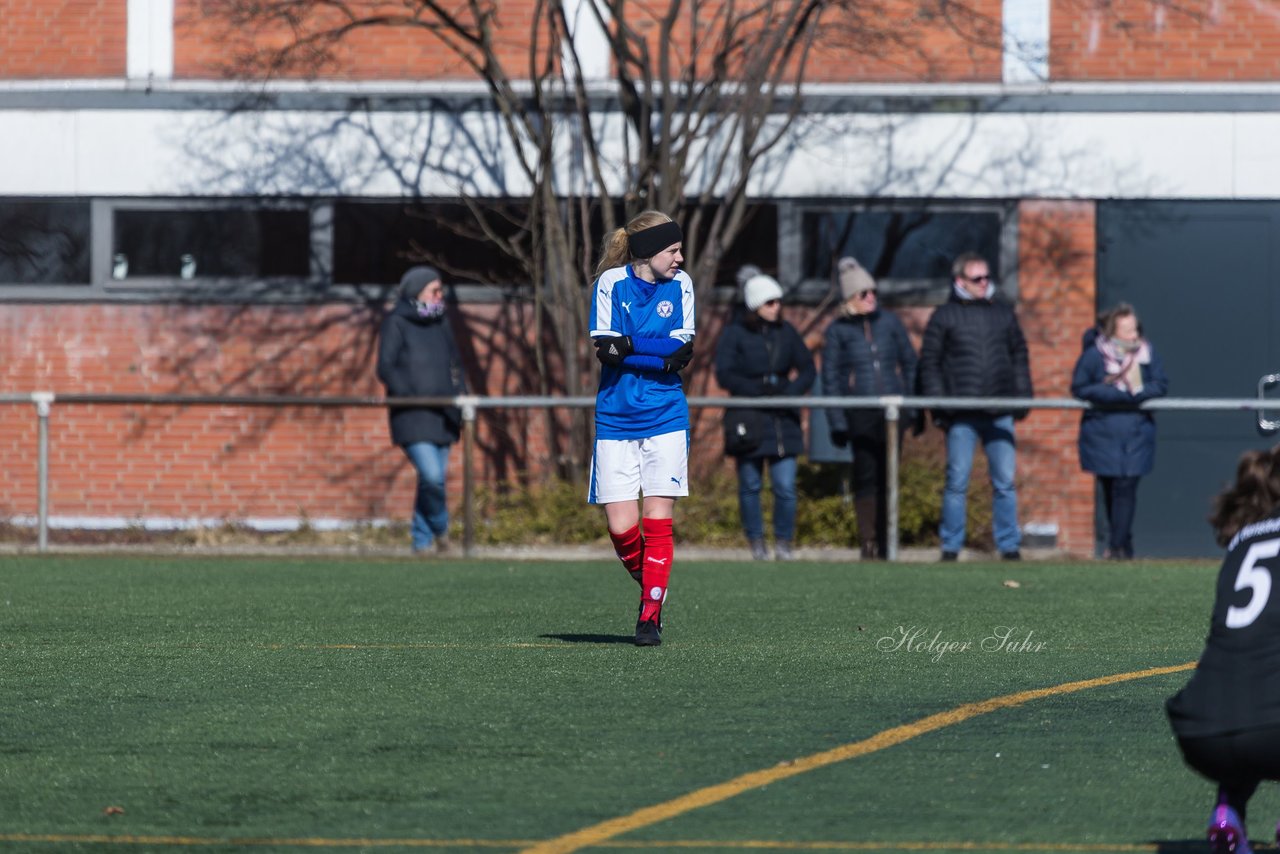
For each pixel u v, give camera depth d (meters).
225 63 68.31
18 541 65.94
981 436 54.44
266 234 68.69
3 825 18.62
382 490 68.06
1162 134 67.06
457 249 68.25
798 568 50.44
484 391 68.06
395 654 31.66
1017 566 51.22
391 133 68.06
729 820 18.75
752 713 25.19
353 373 68.44
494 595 42.78
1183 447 67.44
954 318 54.12
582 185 65.25
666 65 61.84
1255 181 67.00
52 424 68.62
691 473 63.91
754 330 55.03
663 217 31.61
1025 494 65.81
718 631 35.16
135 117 68.44
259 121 68.31
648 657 31.12
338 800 19.72
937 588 44.44
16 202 68.94
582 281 66.88
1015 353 54.69
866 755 22.17
